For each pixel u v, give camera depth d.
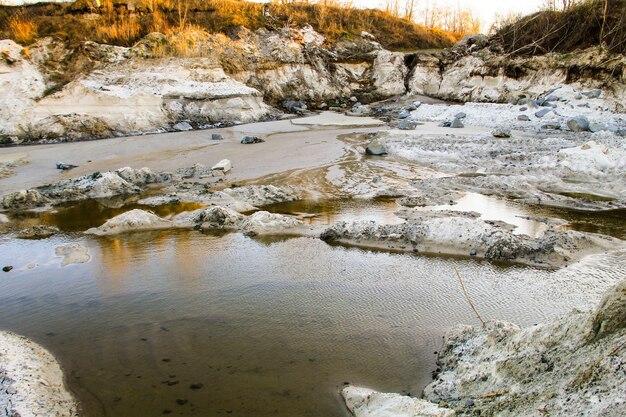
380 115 25.83
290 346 5.33
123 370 4.94
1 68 20.48
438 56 31.09
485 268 7.28
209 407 4.34
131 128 20.30
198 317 6.01
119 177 12.23
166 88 22.64
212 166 14.28
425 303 6.27
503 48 27.41
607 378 3.17
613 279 6.75
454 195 11.13
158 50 25.00
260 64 28.41
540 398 3.44
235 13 30.94
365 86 31.17
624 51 22.02
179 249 8.28
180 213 9.87
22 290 6.85
